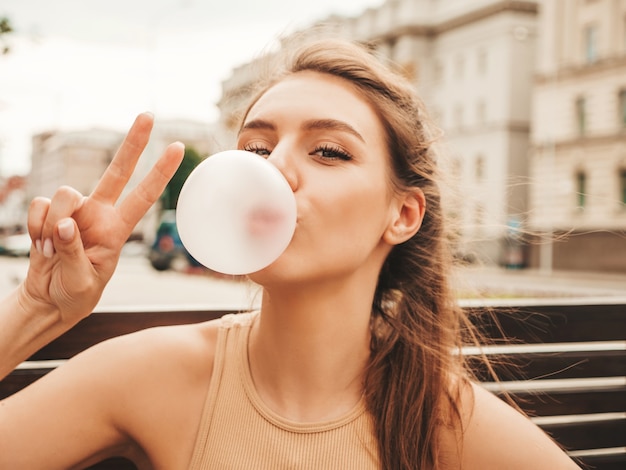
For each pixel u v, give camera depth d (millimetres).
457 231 1321
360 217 938
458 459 1007
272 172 819
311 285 923
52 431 966
